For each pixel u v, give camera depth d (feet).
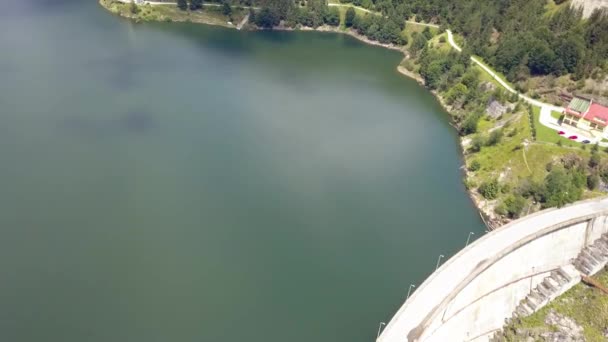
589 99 578.25
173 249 437.58
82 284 397.80
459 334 359.05
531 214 442.09
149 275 410.11
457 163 601.62
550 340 383.04
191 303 386.32
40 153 553.23
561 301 411.34
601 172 490.90
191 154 574.97
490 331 384.06
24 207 473.67
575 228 433.48
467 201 532.32
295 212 493.36
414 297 341.82
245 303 388.98
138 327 364.99
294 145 613.93
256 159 576.20
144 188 512.63
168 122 636.89
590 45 653.30
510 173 529.04
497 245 396.16
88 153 560.20
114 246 437.17
